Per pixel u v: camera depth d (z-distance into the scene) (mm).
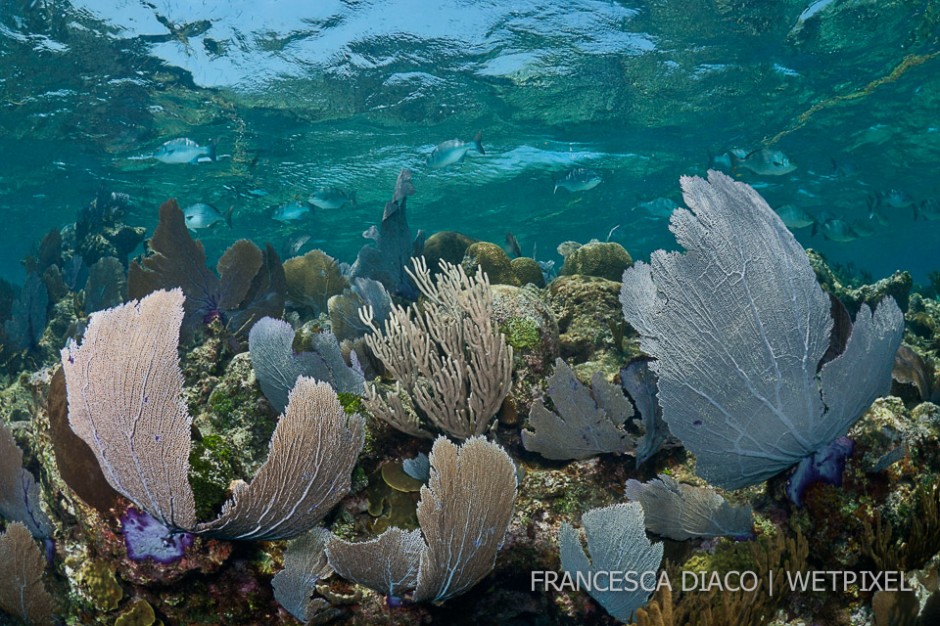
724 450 986
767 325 947
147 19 3781
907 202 4566
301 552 924
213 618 942
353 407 1112
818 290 970
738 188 995
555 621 1060
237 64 4270
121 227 3779
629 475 1163
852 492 996
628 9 3863
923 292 3984
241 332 1604
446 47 4172
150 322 799
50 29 3863
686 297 944
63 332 2766
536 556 1066
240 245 1582
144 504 876
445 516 841
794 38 4277
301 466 851
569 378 1127
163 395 805
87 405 827
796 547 983
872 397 1004
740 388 956
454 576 912
